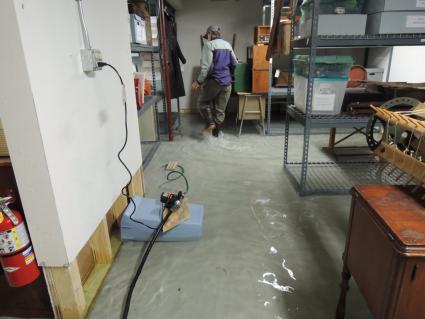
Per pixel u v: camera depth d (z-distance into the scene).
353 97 2.43
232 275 1.49
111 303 1.34
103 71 1.47
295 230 1.85
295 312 1.28
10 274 1.12
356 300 1.33
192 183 2.54
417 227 0.83
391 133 1.20
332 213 2.04
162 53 3.52
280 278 1.46
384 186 1.09
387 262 0.83
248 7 4.97
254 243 1.73
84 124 1.27
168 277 1.48
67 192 1.14
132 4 2.57
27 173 1.02
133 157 1.97
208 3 4.99
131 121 1.93
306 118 2.10
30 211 1.07
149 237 1.73
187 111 5.49
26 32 0.89
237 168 2.86
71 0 1.15
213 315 1.27
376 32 2.01
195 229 1.72
